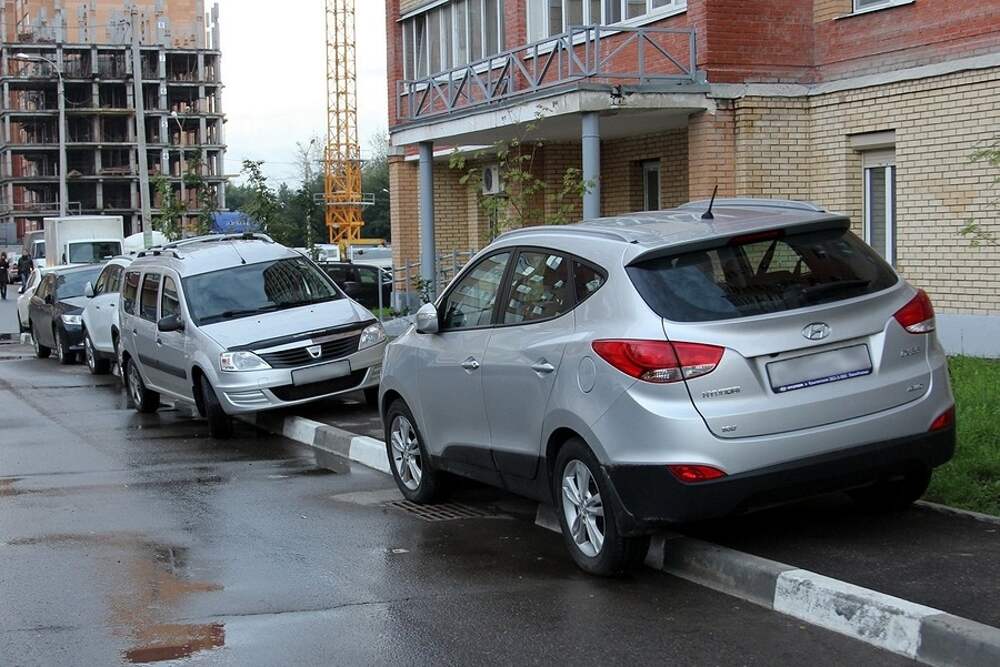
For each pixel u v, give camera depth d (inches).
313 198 1246.3
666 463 228.7
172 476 394.6
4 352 980.6
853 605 211.5
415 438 334.6
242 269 537.6
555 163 834.8
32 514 335.3
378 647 213.9
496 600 240.4
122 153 4173.2
